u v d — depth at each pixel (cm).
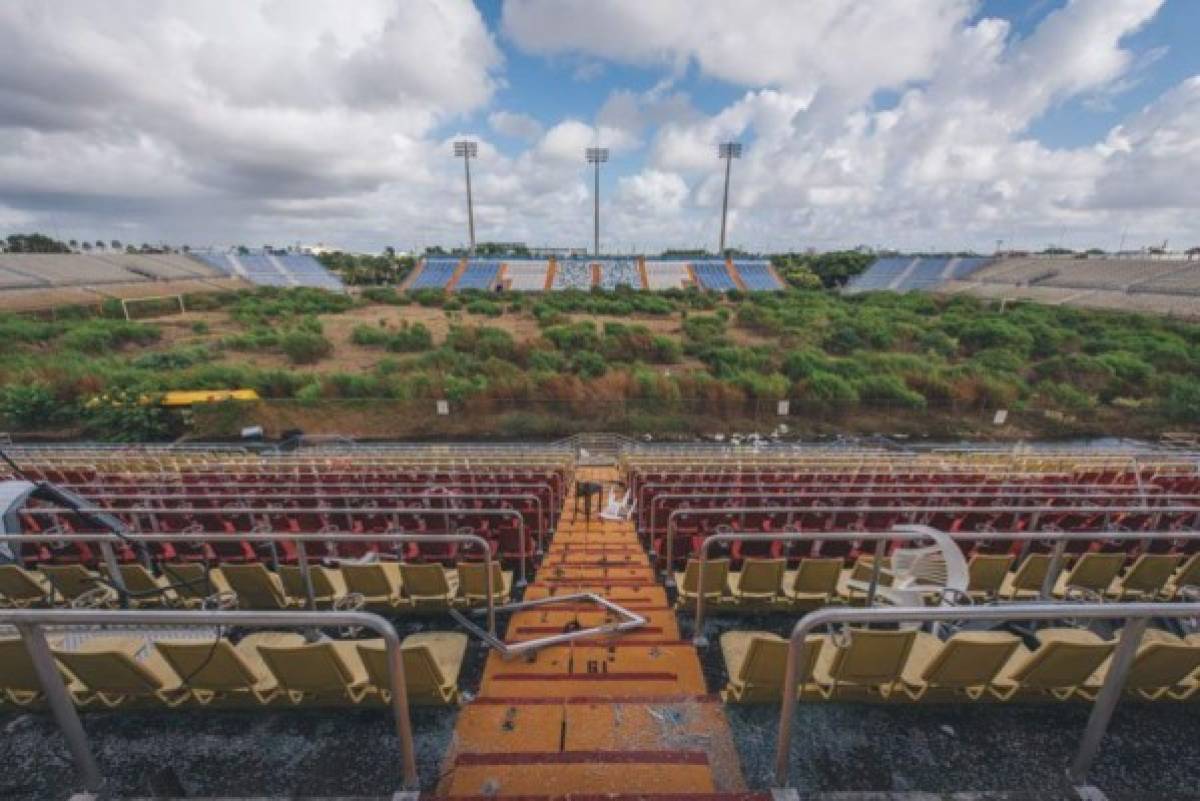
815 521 756
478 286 6744
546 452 1623
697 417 2030
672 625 515
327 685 342
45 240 9288
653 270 7344
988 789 302
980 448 1817
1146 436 2034
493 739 319
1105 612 226
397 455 1545
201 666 327
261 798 258
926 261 7562
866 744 328
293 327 3300
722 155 7994
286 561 652
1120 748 322
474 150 8012
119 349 2873
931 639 422
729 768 304
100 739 336
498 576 566
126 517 721
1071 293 5231
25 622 230
